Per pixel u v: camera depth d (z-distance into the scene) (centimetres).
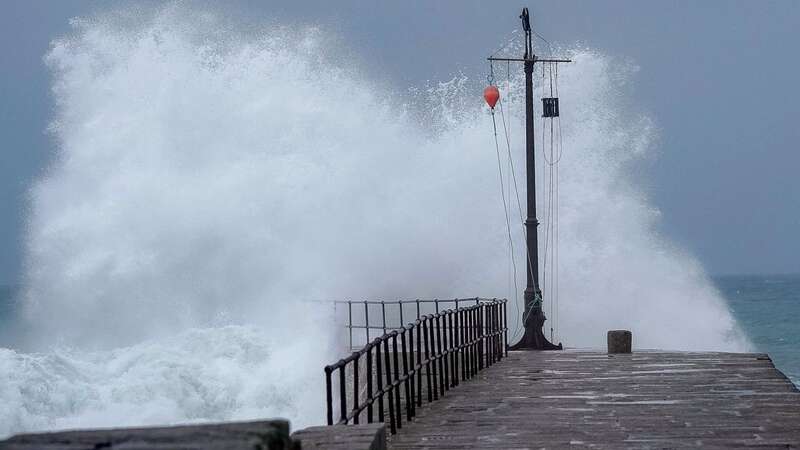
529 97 8156
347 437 2531
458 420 4000
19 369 6800
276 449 1409
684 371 5741
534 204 8038
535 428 3738
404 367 4178
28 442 1407
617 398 4575
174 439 1384
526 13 8200
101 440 1402
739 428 3641
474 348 5884
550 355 7194
